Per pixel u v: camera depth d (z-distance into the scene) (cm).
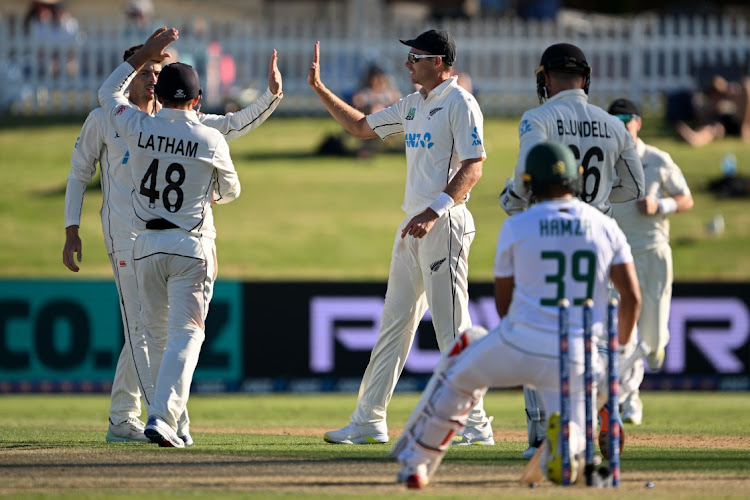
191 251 2191
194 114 2214
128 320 2361
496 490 1716
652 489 1714
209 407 3934
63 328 4300
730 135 7269
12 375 4284
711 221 5988
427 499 1623
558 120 2052
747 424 3066
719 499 1614
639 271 3023
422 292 2392
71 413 3788
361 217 6041
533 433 2147
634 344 2195
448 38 2294
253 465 1980
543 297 1694
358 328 4341
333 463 2016
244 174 6625
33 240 5738
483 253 5562
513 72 8012
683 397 4203
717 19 8438
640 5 11344
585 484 1723
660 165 3005
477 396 1738
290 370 4316
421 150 2317
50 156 6931
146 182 2186
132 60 2294
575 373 1684
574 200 1741
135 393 2425
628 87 7994
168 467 1947
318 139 7356
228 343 4303
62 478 1819
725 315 4362
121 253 2356
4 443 2341
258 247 5622
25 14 9069
